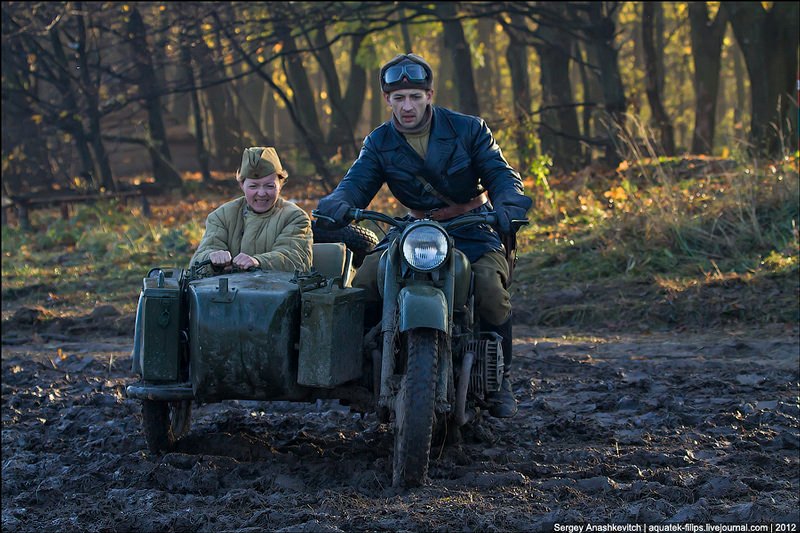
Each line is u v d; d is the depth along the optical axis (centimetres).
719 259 1337
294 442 688
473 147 613
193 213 2527
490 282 605
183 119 5000
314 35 3944
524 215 579
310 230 654
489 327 629
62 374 1027
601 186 1914
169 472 593
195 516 519
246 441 677
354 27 3441
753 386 861
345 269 670
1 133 3144
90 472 612
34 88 3291
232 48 2836
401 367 579
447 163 608
